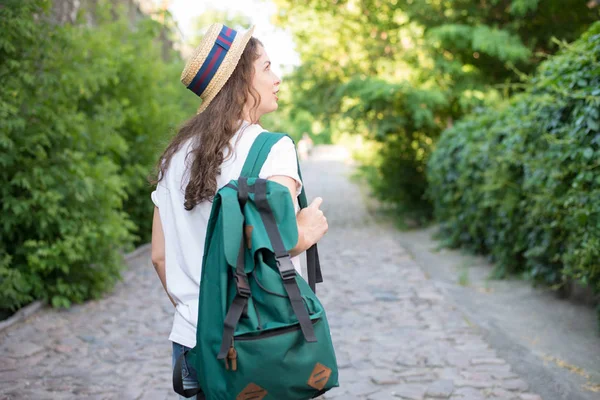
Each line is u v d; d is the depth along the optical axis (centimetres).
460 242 939
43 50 579
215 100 171
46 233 596
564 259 499
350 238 1112
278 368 143
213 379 146
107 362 446
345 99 1270
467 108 1183
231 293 149
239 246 149
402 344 484
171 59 1302
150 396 381
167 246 175
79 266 625
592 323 515
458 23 1124
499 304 602
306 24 1309
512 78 1148
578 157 463
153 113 918
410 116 1233
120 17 961
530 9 1033
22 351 466
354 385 398
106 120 691
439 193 1018
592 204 441
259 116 176
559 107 499
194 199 165
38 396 379
